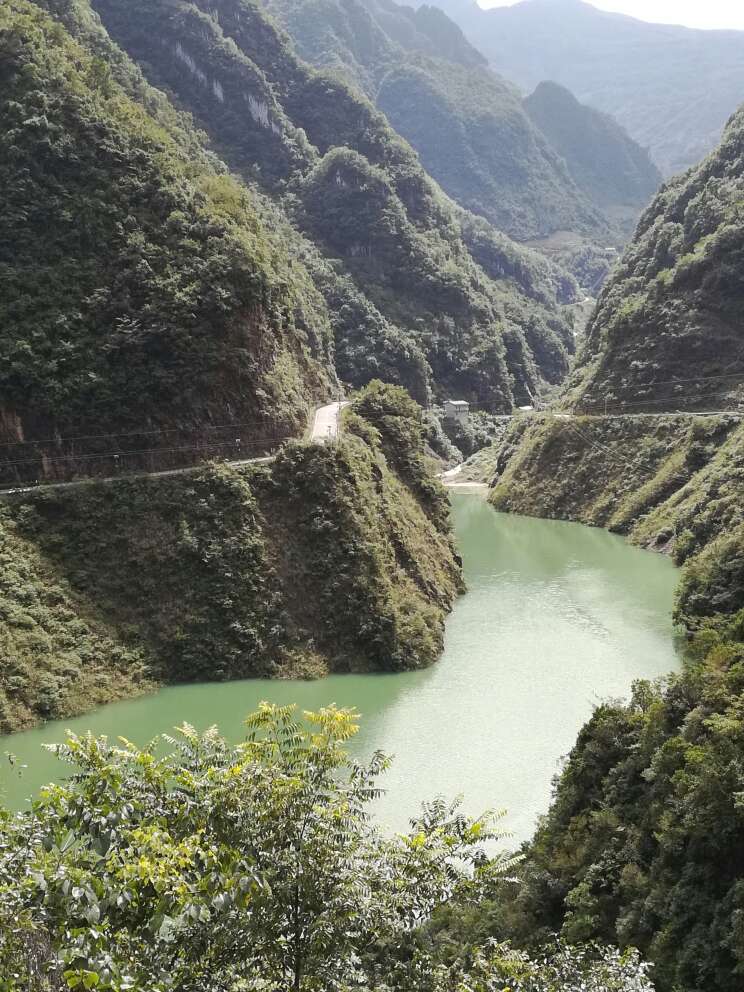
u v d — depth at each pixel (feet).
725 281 402.52
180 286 246.88
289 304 312.50
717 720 108.78
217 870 48.06
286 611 208.13
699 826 96.53
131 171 265.13
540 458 422.00
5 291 231.91
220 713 177.58
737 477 295.48
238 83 638.12
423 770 150.61
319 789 56.03
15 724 167.63
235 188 315.99
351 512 223.51
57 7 430.20
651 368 406.82
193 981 47.93
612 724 128.98
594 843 113.09
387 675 201.36
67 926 46.26
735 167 460.55
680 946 90.48
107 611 199.00
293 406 268.82
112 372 231.91
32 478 217.15
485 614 246.88
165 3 640.58
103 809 50.31
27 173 249.75
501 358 632.38
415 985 54.65
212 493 219.82
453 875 57.06
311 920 50.98
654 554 317.83
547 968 60.85
